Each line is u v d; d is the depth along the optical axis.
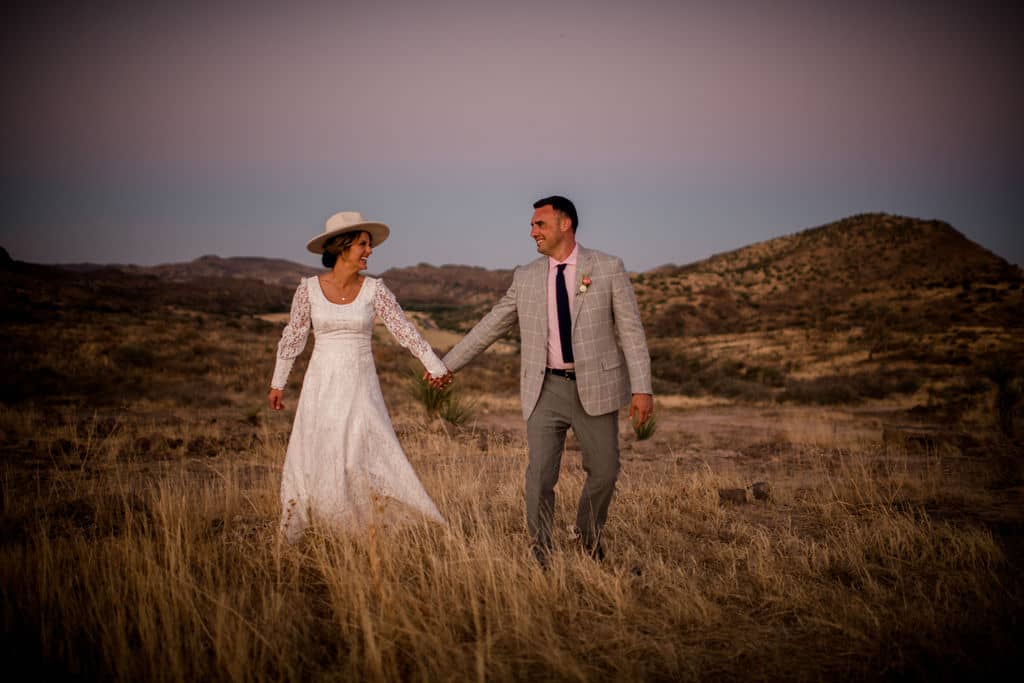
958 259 118.06
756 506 4.94
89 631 2.51
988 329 55.09
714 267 156.88
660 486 5.46
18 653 2.39
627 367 3.48
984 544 3.51
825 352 51.25
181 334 29.52
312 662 2.38
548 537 3.44
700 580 3.23
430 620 2.69
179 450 7.55
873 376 36.12
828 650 2.51
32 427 8.93
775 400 28.30
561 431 3.52
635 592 3.09
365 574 2.99
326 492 3.51
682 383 41.47
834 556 3.50
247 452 7.71
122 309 40.66
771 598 2.95
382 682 2.22
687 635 2.66
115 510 4.22
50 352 21.27
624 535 4.09
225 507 4.40
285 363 3.67
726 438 11.05
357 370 3.68
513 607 2.75
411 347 3.69
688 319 101.06
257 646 2.44
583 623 2.78
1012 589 3.01
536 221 3.36
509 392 23.89
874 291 108.56
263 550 3.33
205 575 3.04
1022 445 8.36
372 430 3.68
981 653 2.40
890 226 146.00
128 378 19.38
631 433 11.39
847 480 5.78
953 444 8.67
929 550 3.55
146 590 2.70
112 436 8.39
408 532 3.55
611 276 3.35
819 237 154.25
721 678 2.32
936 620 2.67
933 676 2.26
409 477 3.73
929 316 72.75
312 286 3.63
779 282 126.88
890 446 8.88
